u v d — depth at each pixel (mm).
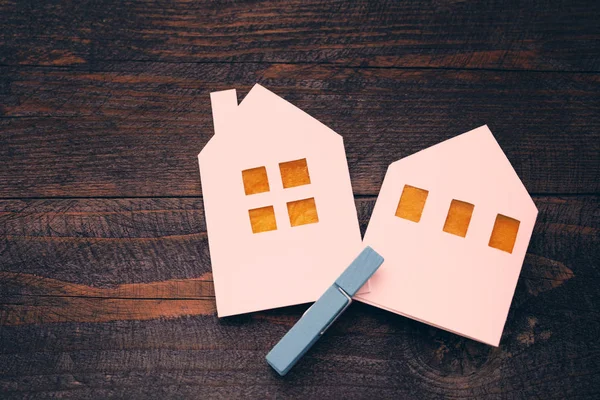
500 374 668
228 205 676
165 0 738
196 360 671
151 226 696
